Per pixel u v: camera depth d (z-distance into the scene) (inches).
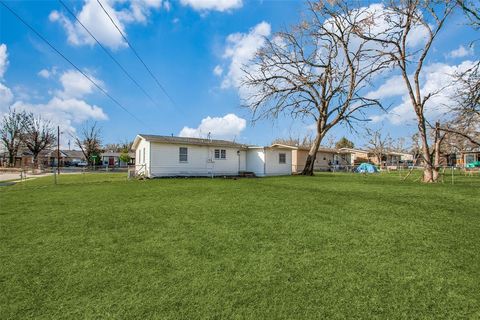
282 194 373.1
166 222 225.3
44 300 110.1
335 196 351.3
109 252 159.6
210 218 237.5
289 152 1006.4
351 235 185.9
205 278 126.6
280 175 938.7
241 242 174.7
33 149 2001.7
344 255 151.4
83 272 133.9
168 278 127.0
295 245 168.4
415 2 571.2
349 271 132.0
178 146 789.9
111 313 100.9
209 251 159.9
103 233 196.5
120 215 251.0
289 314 99.0
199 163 829.2
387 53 622.8
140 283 122.5
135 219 235.9
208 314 99.7
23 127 2038.6
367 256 149.6
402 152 2071.9
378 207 276.8
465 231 192.7
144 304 106.3
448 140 919.7
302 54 872.3
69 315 100.2
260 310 101.7
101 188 470.6
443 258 145.4
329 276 127.2
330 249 160.7
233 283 121.7
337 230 197.8
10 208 287.1
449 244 166.6
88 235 191.9
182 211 266.2
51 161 2471.7
